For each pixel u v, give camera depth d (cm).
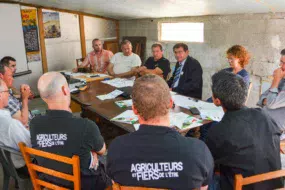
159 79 108
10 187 230
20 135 169
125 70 395
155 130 104
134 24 564
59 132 142
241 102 128
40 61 526
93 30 581
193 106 225
